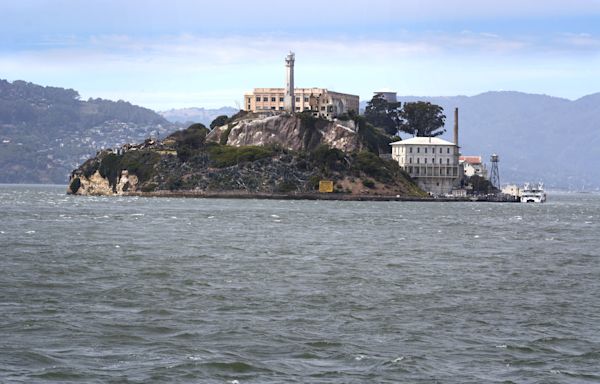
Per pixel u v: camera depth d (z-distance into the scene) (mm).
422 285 149750
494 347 103500
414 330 111562
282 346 102188
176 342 103250
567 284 154250
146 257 184750
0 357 95500
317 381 89438
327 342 103938
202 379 89438
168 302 128125
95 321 113625
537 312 125375
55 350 99000
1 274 152875
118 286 142125
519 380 90688
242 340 104625
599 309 128875
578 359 98875
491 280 157750
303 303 128875
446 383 89562
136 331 108438
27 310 119812
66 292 135625
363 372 92688
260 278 154750
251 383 88438
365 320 117250
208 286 143875
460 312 124375
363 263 181375
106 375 90188
